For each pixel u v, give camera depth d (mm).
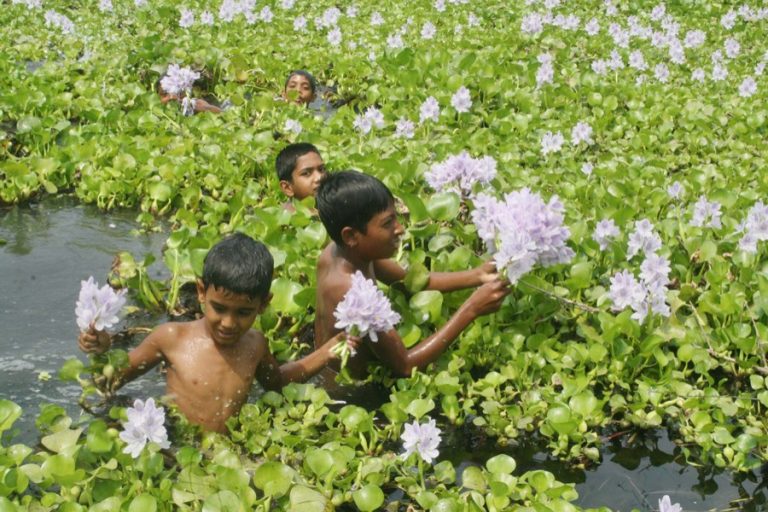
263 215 6000
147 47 10469
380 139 7961
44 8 13797
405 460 3990
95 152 7438
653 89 10539
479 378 4969
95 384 4332
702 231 6172
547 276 5695
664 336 4832
